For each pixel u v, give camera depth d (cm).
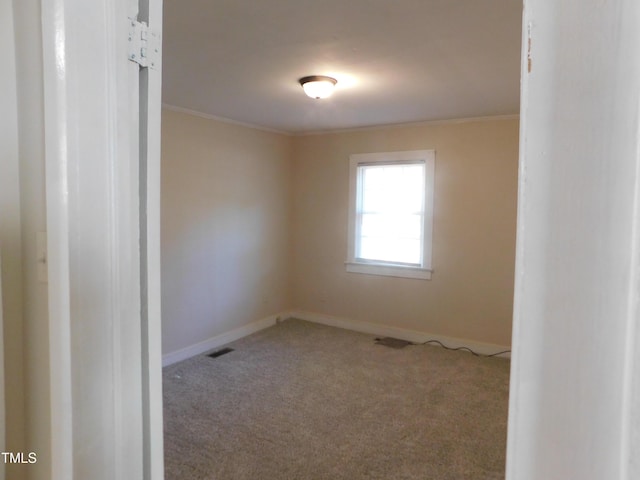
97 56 90
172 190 393
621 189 35
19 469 112
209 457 244
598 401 37
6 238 106
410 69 275
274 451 251
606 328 36
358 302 497
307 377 362
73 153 88
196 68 277
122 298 96
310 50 244
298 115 419
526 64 39
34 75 101
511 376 42
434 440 264
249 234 478
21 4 102
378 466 237
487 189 417
